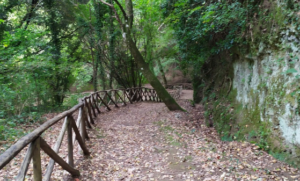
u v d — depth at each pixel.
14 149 1.61
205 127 6.78
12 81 6.82
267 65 4.51
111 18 11.80
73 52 12.03
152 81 9.14
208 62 8.77
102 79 12.43
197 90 11.69
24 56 7.72
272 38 4.16
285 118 3.73
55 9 10.66
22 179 1.71
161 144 4.86
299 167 3.25
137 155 4.13
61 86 11.29
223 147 4.40
